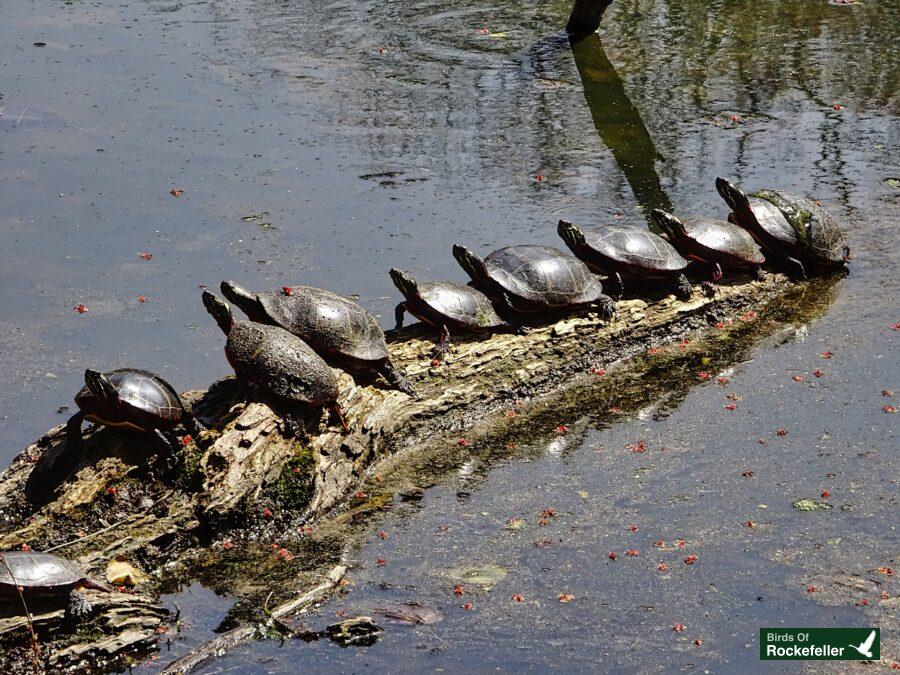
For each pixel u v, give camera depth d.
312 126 21.22
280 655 8.87
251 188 18.52
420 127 21.39
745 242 15.66
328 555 10.32
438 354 13.14
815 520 10.59
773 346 14.44
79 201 17.80
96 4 28.66
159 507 10.62
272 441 11.20
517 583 9.78
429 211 17.92
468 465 11.97
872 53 25.89
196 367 13.53
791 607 9.34
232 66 24.22
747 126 21.84
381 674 8.62
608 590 9.65
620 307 14.66
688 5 29.67
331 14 28.19
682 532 10.48
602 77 24.30
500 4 29.39
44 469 11.07
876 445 11.89
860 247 17.05
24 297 14.95
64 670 8.74
